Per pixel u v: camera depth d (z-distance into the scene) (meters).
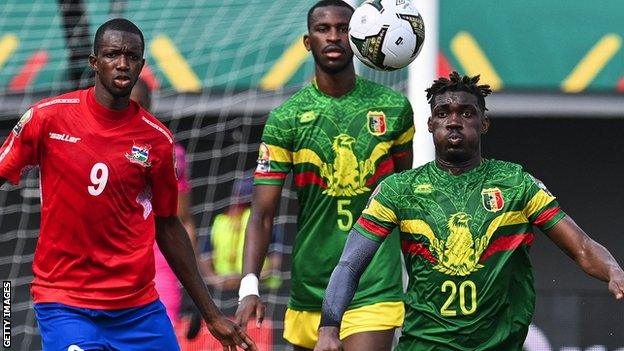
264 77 39.97
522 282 21.06
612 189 48.00
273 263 42.88
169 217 23.47
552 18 42.28
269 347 40.09
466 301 20.72
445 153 21.02
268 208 26.11
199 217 43.66
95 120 22.22
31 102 39.56
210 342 35.09
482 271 20.72
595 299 36.66
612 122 47.78
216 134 42.81
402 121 26.03
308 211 26.08
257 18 40.00
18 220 44.56
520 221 20.97
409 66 30.28
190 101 40.28
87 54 39.19
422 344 21.00
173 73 39.91
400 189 21.20
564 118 47.84
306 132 25.81
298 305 26.48
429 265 20.91
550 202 20.95
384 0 26.02
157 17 39.91
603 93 42.69
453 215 20.88
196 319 33.22
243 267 25.73
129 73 21.94
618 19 42.34
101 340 22.56
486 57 42.16
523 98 42.69
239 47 40.00
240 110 41.09
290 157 26.09
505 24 42.25
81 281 22.47
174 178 23.11
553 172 48.12
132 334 22.94
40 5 39.50
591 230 48.03
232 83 39.97
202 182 43.53
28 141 22.19
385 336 25.45
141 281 22.81
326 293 21.11
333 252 25.91
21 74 39.50
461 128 20.91
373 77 34.34
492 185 21.00
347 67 25.98
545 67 42.28
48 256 22.52
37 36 39.47
